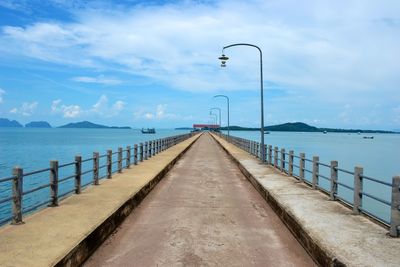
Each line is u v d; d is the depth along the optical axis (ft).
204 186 54.13
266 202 42.96
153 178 53.01
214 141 231.91
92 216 29.32
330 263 21.35
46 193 79.77
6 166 139.85
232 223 32.86
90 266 22.56
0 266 19.20
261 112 85.76
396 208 25.14
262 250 25.77
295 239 28.58
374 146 415.85
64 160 164.45
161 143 114.93
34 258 20.29
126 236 28.73
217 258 23.98
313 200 37.60
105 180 50.67
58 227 26.21
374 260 20.77
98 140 413.39
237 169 77.97
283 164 63.05
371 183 125.90
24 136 555.28
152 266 22.50
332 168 37.88
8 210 67.87
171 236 28.63
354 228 27.17
